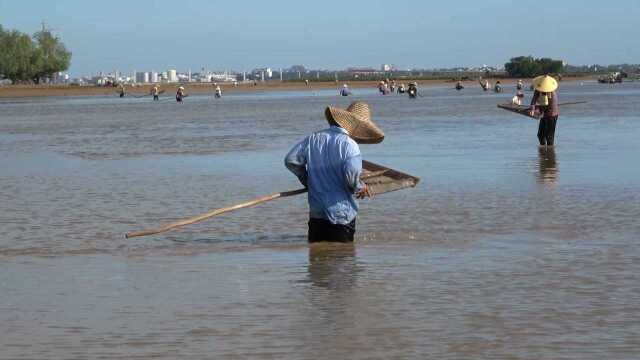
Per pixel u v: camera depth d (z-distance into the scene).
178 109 86.06
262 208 19.42
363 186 15.20
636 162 27.00
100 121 63.84
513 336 9.80
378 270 13.23
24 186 24.28
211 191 22.69
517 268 13.17
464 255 14.18
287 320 10.59
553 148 32.59
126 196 21.94
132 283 12.67
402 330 10.09
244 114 70.81
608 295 11.51
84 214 19.14
